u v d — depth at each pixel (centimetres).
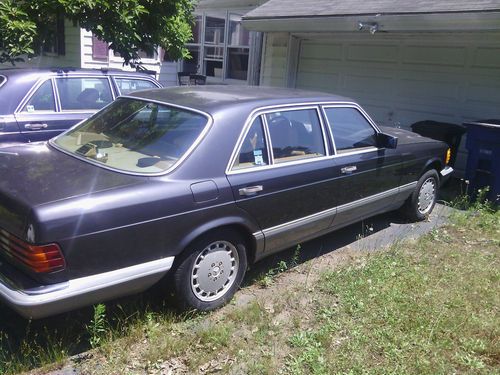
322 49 1020
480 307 392
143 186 325
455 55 830
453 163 792
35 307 282
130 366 310
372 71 949
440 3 757
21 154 383
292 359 321
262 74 1123
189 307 361
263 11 1021
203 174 353
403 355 327
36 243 281
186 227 340
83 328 346
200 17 1449
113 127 411
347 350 330
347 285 420
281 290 418
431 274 449
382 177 517
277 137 412
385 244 532
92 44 1225
